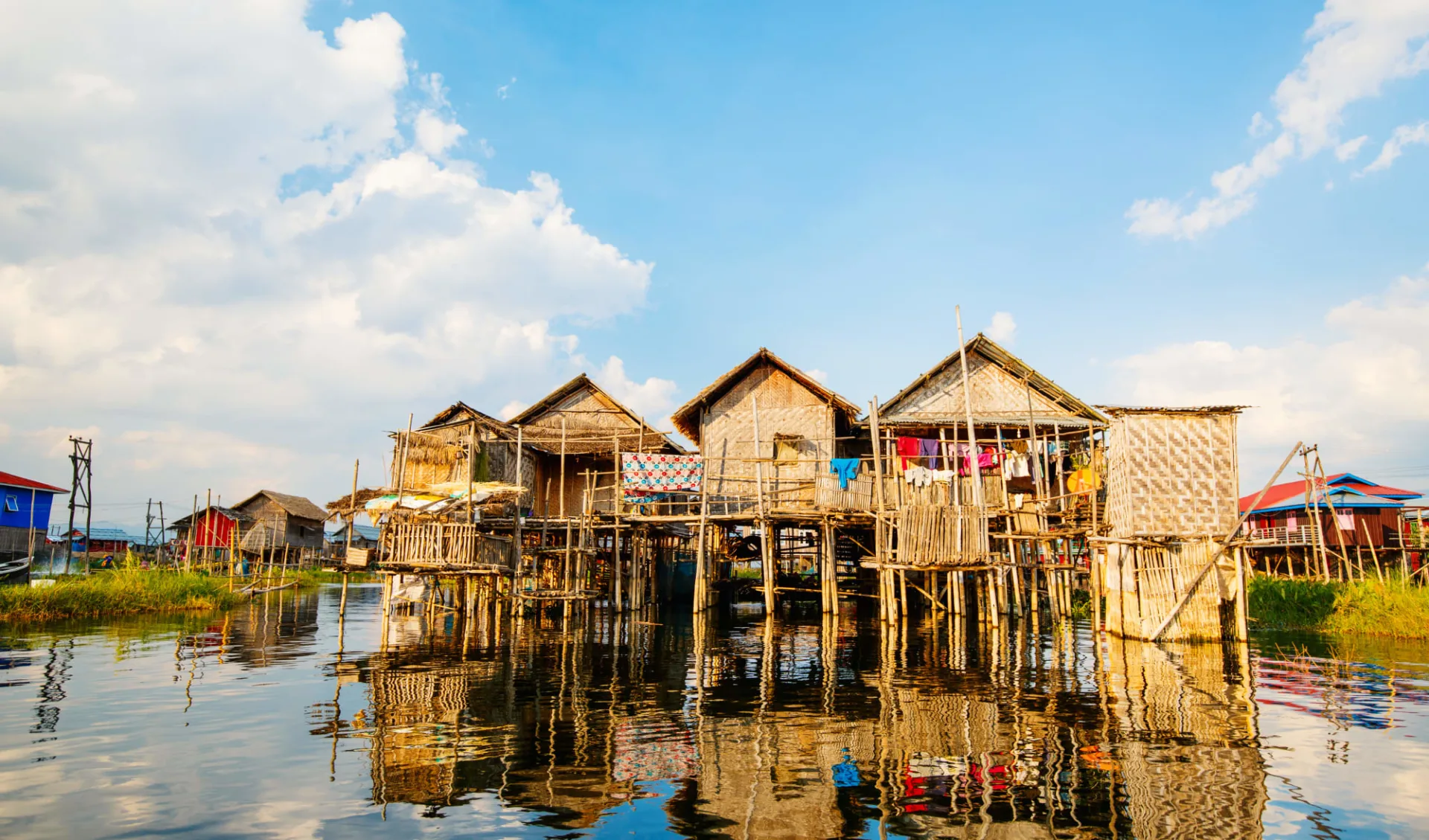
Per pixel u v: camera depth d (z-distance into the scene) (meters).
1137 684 12.22
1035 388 26.00
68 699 10.97
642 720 9.84
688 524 26.42
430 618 24.83
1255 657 14.91
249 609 28.19
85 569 39.12
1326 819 6.43
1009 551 24.53
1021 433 25.95
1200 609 16.56
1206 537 16.64
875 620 24.88
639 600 26.00
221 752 8.29
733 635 19.84
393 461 25.86
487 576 22.47
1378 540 35.12
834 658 15.27
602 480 31.77
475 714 10.18
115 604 24.33
